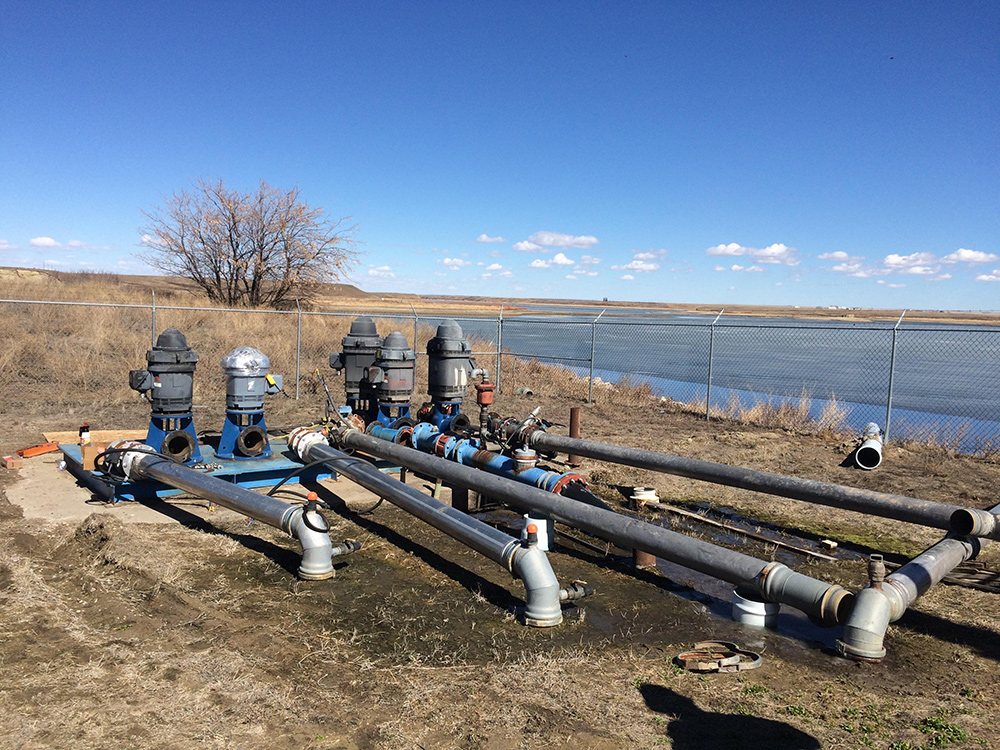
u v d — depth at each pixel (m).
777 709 3.61
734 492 8.34
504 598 4.99
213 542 5.90
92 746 3.07
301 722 3.32
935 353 35.47
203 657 3.90
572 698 3.63
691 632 4.56
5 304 19.20
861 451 8.16
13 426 10.35
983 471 9.38
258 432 7.86
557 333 51.62
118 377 14.23
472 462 7.33
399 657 4.03
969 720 3.54
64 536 5.87
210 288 25.89
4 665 3.76
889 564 5.97
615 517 5.34
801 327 12.52
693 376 23.62
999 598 5.22
